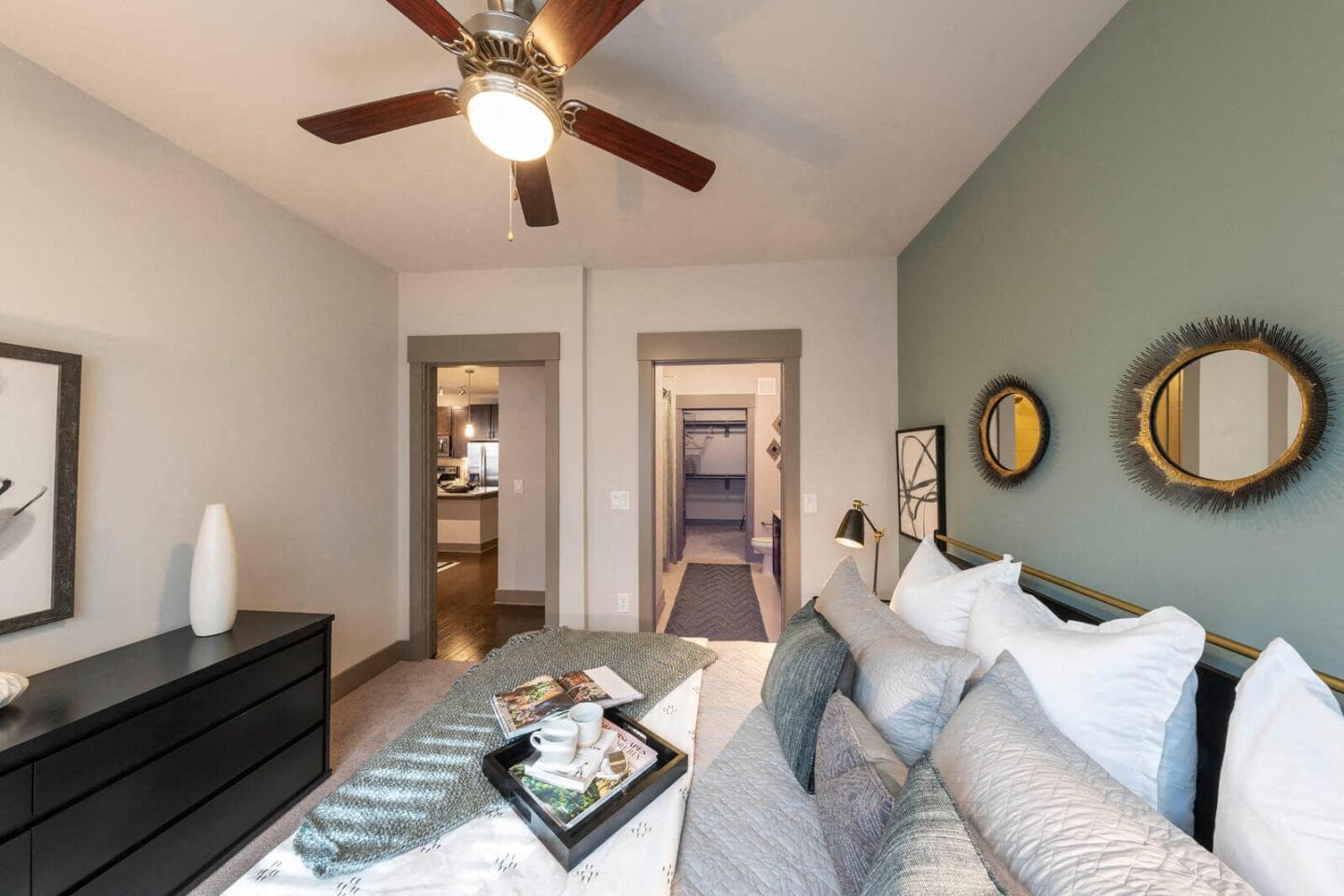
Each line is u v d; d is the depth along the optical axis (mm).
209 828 1516
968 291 2061
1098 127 1308
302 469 2432
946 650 1131
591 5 952
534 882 905
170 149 1838
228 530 1819
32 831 1125
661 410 4242
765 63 1439
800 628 1526
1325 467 788
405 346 3166
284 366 2328
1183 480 1020
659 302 3104
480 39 1062
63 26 1324
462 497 6234
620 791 1097
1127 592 1215
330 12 1284
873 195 2207
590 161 1945
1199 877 578
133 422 1724
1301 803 609
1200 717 916
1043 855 657
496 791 1143
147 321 1767
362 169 2016
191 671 1474
